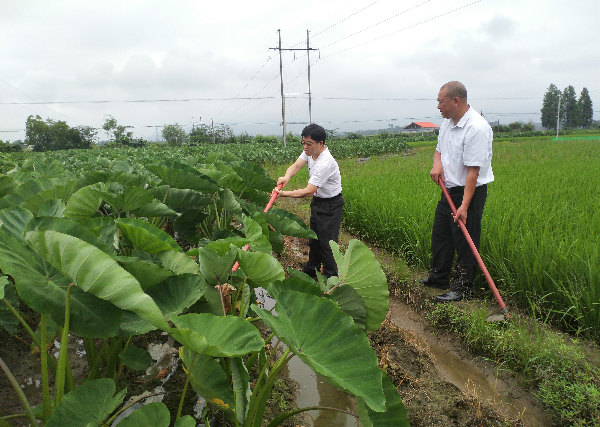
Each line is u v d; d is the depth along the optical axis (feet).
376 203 22.85
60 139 223.30
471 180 13.07
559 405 9.16
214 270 6.99
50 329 7.89
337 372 5.39
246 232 9.05
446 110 13.61
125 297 4.96
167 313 6.46
